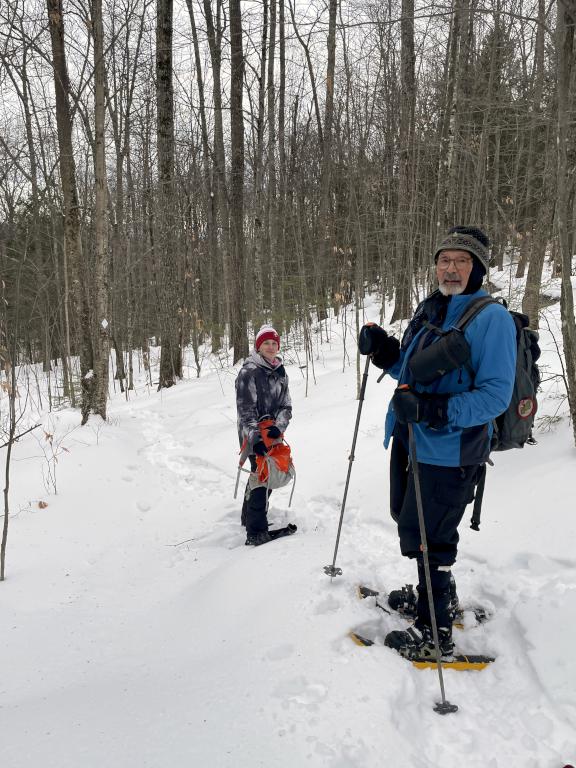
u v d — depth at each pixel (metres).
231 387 10.42
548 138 7.35
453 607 2.69
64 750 1.90
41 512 4.90
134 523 4.93
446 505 2.32
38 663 2.74
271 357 4.23
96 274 8.09
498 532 3.43
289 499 4.95
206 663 2.52
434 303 2.44
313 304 12.91
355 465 5.26
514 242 10.70
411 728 2.00
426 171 12.10
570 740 1.93
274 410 4.23
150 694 2.29
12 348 3.84
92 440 7.23
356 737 1.90
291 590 2.98
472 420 2.13
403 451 2.57
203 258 21.42
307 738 1.89
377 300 16.42
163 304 13.02
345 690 2.13
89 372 8.24
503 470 4.20
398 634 2.51
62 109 8.20
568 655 2.27
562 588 2.74
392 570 3.31
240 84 12.31
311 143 17.22
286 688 2.17
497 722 2.06
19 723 2.11
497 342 2.15
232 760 1.81
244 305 12.78
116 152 14.24
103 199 7.87
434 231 10.92
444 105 10.59
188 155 19.14
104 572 3.94
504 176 15.41
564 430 4.36
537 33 6.54
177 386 12.27
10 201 8.46
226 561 3.82
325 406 7.41
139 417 9.45
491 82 8.10
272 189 15.05
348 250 11.17
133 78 14.09
